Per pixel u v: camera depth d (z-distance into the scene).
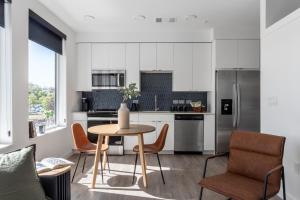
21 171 1.70
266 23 3.13
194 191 3.01
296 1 3.15
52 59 4.34
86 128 4.95
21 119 2.97
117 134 2.92
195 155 4.90
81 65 5.22
